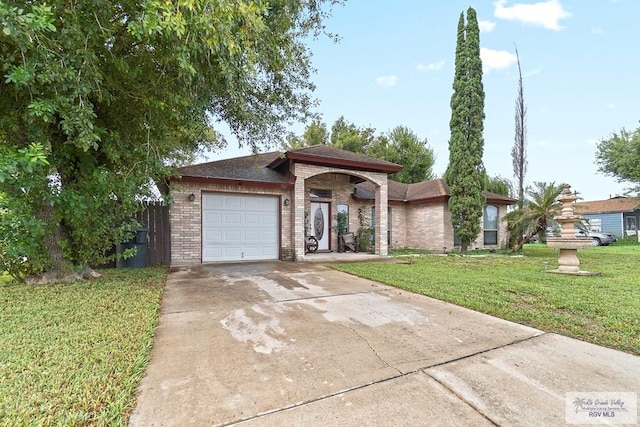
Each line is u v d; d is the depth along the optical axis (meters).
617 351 2.98
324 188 13.21
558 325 3.70
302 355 2.89
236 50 4.59
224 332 3.46
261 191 10.48
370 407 2.10
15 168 3.79
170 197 7.25
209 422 1.92
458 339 3.30
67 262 6.03
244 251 10.31
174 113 5.32
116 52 4.80
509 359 2.82
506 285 5.84
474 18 12.77
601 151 22.75
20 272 5.72
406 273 7.30
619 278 6.56
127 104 5.44
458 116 12.97
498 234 15.43
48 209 5.51
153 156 5.98
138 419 1.93
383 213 12.12
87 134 4.14
